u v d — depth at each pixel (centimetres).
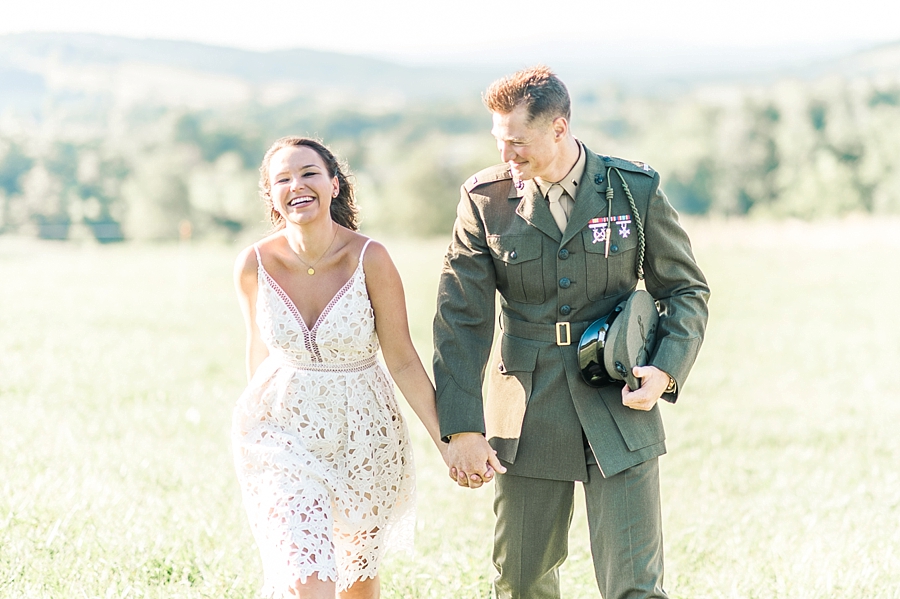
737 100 7894
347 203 387
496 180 370
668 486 613
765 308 1486
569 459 363
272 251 369
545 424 364
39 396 762
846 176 6975
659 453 363
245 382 903
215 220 6869
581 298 362
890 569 442
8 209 6725
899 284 1761
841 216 6925
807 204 7038
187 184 6944
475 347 368
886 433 750
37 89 14400
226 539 455
